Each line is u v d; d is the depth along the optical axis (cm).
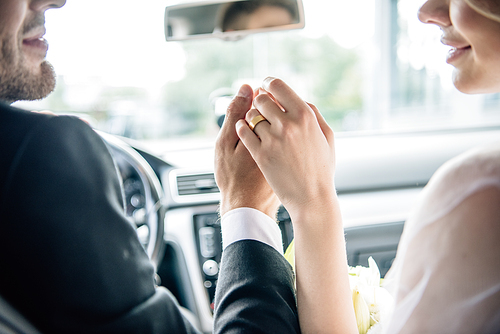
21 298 63
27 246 61
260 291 71
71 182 63
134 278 68
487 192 54
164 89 2014
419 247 60
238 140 89
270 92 78
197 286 216
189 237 221
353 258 223
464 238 55
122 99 1784
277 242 81
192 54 2038
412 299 60
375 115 1060
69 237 62
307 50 2042
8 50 68
